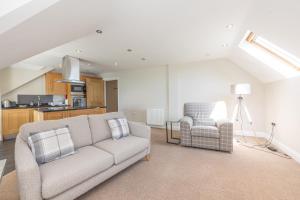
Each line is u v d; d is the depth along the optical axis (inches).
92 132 93.3
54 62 181.2
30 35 71.8
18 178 50.7
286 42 88.1
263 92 159.5
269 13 74.0
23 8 56.9
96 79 259.4
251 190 71.4
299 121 100.0
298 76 100.8
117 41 120.5
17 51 84.0
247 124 165.9
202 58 173.9
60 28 77.2
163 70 214.4
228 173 87.0
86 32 97.3
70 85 229.3
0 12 56.2
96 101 258.7
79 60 178.2
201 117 140.8
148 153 105.2
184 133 132.3
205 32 106.3
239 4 74.8
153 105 223.8
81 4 65.3
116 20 88.0
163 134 178.5
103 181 74.7
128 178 83.1
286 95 115.8
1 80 169.5
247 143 139.3
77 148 82.7
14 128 166.6
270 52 115.2
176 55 161.5
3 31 60.0
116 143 90.0
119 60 181.0
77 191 61.7
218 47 137.4
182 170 91.3
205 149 126.2
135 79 238.7
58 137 72.2
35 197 50.5
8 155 115.5
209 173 87.4
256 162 100.4
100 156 72.7
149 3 73.0
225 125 118.0
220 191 71.1
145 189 73.5
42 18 63.4
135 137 103.7
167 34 108.9
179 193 70.3
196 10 79.6
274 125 136.1
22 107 172.2
